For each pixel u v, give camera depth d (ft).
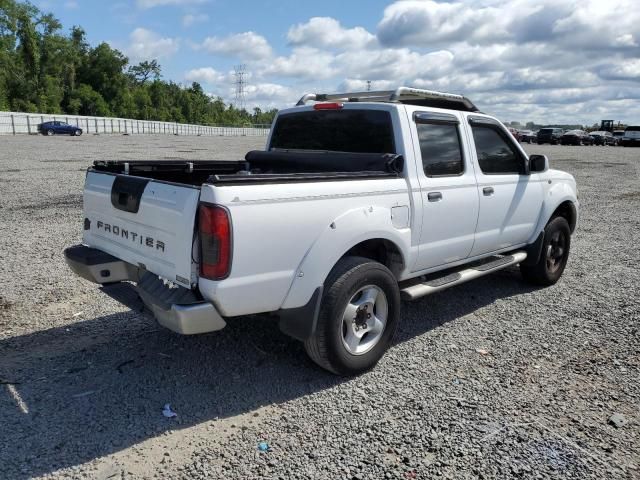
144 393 12.49
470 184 16.75
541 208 20.33
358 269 12.93
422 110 15.64
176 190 11.48
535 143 189.67
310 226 12.10
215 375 13.43
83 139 149.79
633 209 42.06
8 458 10.03
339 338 12.85
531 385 13.38
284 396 12.56
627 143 168.14
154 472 9.78
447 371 14.05
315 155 15.99
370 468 10.04
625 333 16.89
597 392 13.12
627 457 10.59
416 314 18.21
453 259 16.85
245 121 546.26
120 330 15.99
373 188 13.55
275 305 11.85
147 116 380.37
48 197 40.50
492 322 17.63
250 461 10.16
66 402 11.99
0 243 25.88
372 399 12.51
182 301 11.01
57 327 16.12
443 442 10.89
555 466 10.24
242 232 10.94
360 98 17.76
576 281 22.57
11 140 135.33
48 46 296.71
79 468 9.83
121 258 13.57
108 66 342.44
